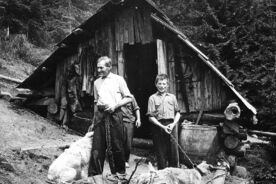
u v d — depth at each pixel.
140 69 11.41
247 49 12.73
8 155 5.37
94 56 8.92
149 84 11.65
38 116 9.29
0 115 7.69
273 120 10.65
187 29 14.23
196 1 14.84
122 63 8.59
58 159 4.76
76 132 9.08
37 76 9.48
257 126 11.14
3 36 14.35
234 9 14.06
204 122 7.95
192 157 7.21
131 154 7.93
